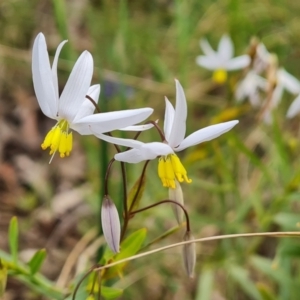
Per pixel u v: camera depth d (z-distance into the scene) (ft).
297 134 0.71
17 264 0.39
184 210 0.34
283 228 0.54
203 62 0.65
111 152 0.66
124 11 0.65
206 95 0.78
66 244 0.62
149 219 0.61
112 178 0.63
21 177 0.70
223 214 0.58
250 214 0.60
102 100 0.52
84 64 0.29
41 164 0.72
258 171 0.65
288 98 0.76
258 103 0.61
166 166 0.30
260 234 0.35
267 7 0.86
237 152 0.61
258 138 0.69
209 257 0.56
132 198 0.34
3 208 0.66
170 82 0.75
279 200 0.49
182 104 0.28
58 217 0.65
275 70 0.56
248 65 0.57
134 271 0.56
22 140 0.76
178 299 0.56
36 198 0.67
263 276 0.59
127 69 0.78
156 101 0.75
